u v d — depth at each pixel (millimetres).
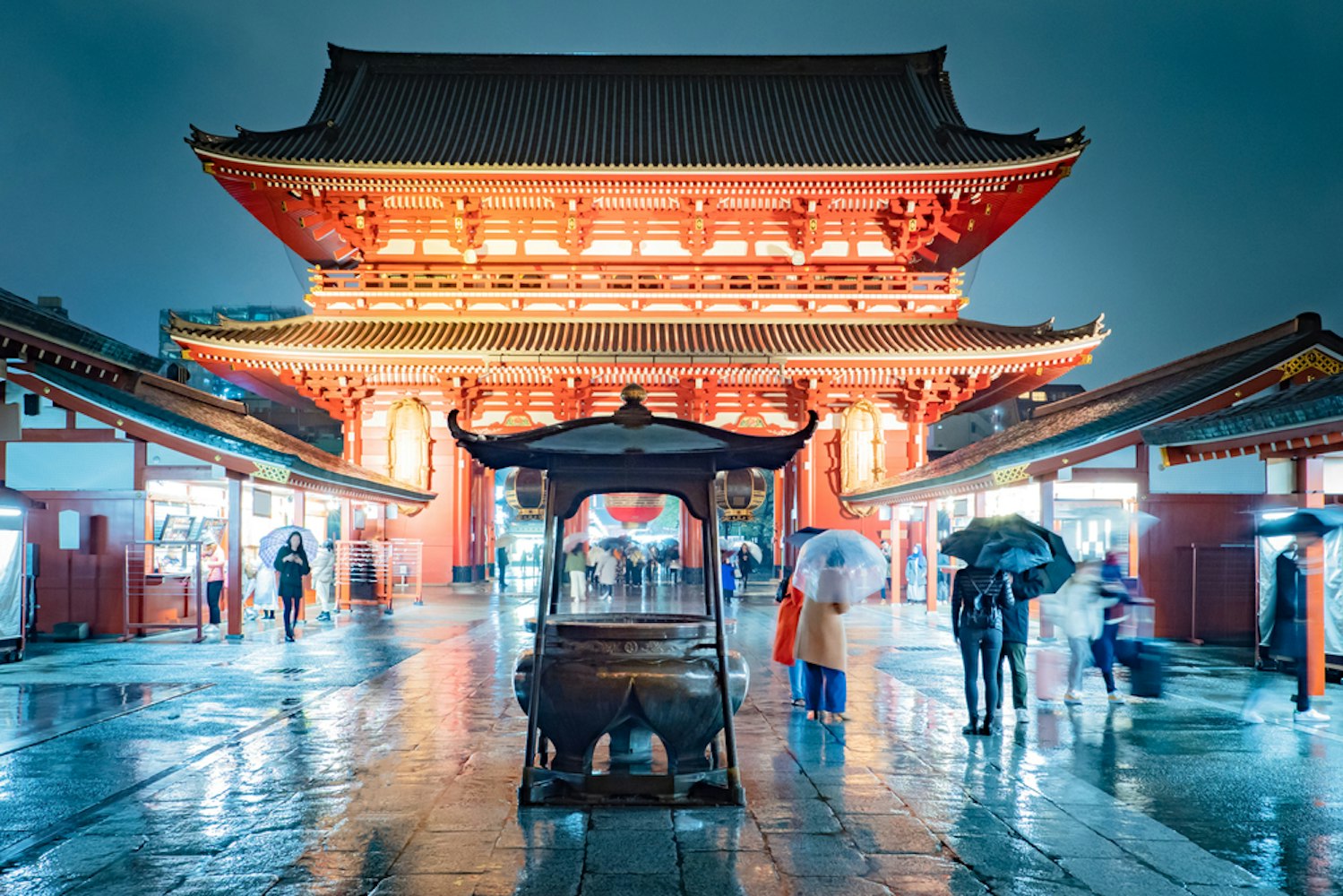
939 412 47188
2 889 6945
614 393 48750
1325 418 13609
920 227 49312
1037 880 7211
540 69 58281
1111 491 26719
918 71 57781
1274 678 16875
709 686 9352
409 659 19922
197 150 45125
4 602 19062
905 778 10180
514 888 7012
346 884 7074
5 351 20281
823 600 13273
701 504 9805
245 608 29844
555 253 50156
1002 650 12992
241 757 11008
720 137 52875
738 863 7555
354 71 57094
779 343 46438
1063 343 44250
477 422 48125
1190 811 8969
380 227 49750
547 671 9398
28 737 11977
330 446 72438
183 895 6859
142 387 24812
